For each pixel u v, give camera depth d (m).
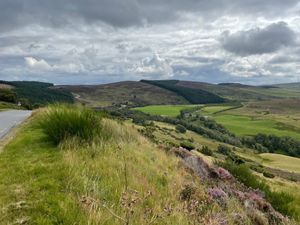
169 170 10.10
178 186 8.23
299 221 10.70
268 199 12.27
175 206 6.38
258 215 8.91
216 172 11.88
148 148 12.73
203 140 110.62
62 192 6.13
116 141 11.51
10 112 32.19
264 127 180.62
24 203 5.48
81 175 7.09
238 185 11.92
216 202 8.22
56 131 10.92
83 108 12.00
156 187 7.84
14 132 15.41
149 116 146.50
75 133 10.81
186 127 134.62
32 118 20.92
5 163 8.51
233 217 7.55
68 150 9.38
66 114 11.21
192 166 11.83
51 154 9.40
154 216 5.51
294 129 178.88
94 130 10.87
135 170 8.51
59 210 5.24
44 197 5.78
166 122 137.25
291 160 100.38
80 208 5.30
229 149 99.31
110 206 5.64
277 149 133.25
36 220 4.88
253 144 133.50
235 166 14.09
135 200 4.84
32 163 8.42
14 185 6.50
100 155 9.22
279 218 9.91
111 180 7.14
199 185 9.31
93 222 4.80
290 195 13.42
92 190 6.31
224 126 172.00
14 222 4.74
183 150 13.82
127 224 4.54
